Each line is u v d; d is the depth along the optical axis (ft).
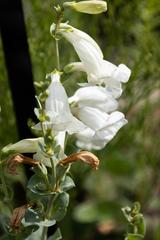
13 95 1.23
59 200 0.96
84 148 1.12
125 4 1.67
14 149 0.95
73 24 1.64
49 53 1.51
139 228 1.05
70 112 0.89
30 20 1.48
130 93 1.57
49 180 0.96
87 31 1.66
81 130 0.88
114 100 0.93
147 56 1.60
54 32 0.94
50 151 0.88
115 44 1.65
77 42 0.95
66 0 1.32
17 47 1.20
